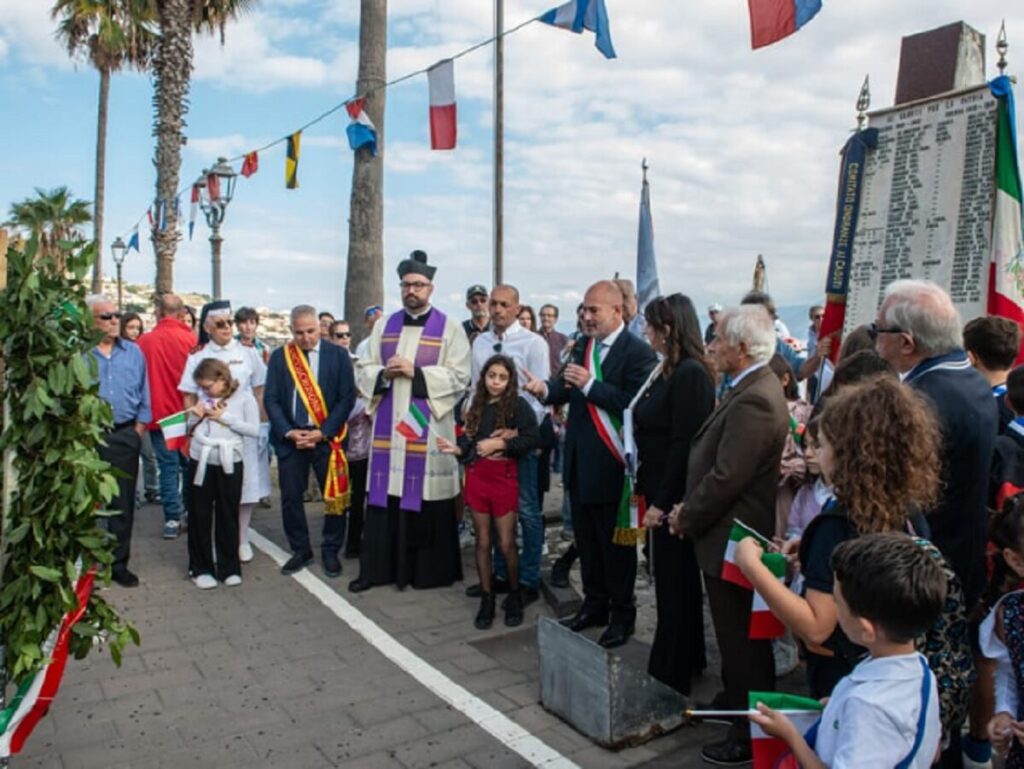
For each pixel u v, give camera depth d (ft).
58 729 12.17
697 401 12.82
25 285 8.74
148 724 12.32
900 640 6.38
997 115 13.03
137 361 19.17
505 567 18.37
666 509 12.73
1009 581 8.85
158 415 23.09
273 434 19.84
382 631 16.15
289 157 29.53
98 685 13.70
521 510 17.69
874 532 7.16
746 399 10.89
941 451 8.73
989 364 11.56
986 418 9.16
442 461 18.63
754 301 17.53
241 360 20.81
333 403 19.93
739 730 10.98
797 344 27.20
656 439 13.73
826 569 7.72
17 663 9.03
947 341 9.54
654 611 17.04
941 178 13.78
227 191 36.78
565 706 12.26
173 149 53.06
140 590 18.65
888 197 14.56
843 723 6.37
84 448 9.37
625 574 15.03
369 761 11.22
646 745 11.59
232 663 14.60
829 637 8.16
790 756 6.95
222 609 17.40
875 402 7.60
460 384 18.97
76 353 9.18
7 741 8.75
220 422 19.03
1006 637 8.21
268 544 22.53
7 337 8.87
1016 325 11.60
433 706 12.87
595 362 15.29
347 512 21.40
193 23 54.34
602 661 11.43
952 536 9.14
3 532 9.08
